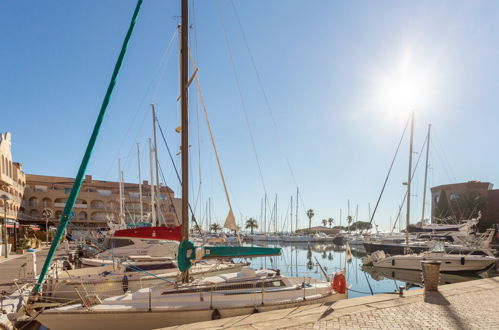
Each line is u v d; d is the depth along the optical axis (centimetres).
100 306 913
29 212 6800
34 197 6900
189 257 1041
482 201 6794
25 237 3859
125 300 942
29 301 1039
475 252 3138
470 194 6962
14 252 3259
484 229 6544
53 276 1456
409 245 3647
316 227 11644
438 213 7306
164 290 982
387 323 667
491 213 7025
